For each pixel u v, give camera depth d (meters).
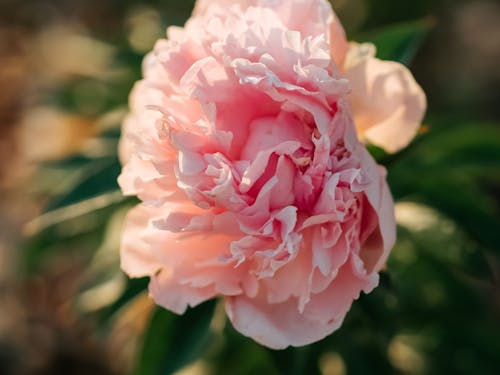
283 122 0.33
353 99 0.35
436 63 0.94
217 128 0.33
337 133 0.32
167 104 0.34
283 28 0.33
